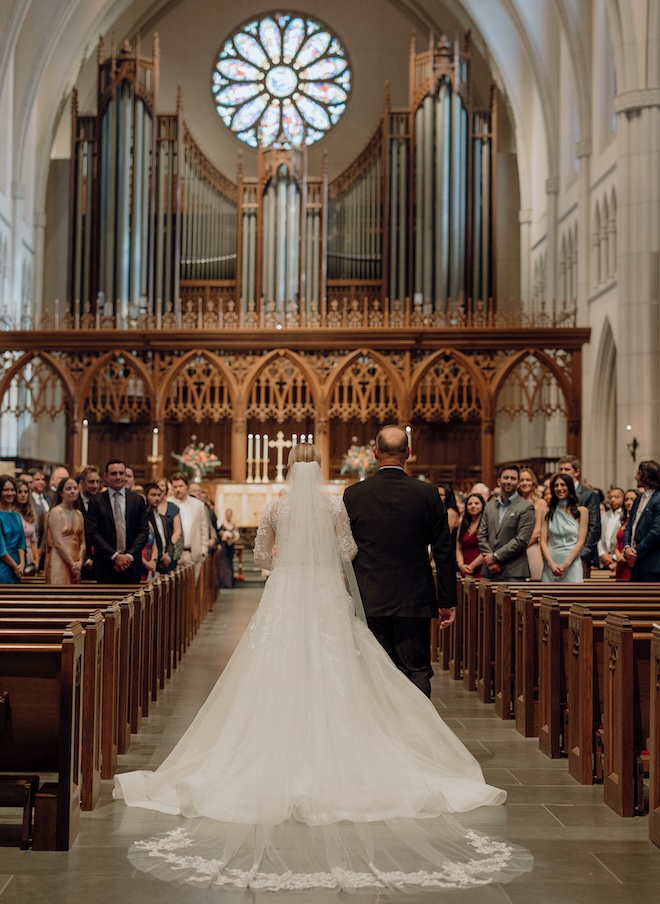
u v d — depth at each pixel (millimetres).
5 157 26781
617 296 20734
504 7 26906
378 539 6504
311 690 5746
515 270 30391
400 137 28188
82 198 27984
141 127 28094
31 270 28938
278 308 27500
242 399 22203
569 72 26047
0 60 23641
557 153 27219
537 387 22125
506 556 10211
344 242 28625
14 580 10633
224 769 5750
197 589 14766
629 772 5883
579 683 6715
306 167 28469
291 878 4691
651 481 10141
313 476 6316
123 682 7398
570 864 5023
